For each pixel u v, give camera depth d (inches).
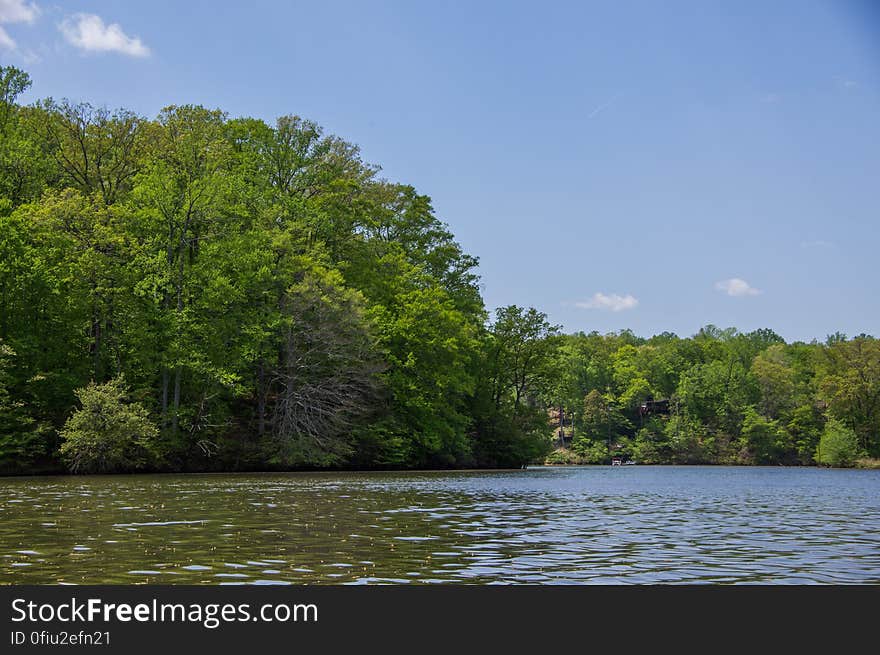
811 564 571.8
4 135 2127.2
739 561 583.5
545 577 516.4
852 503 1238.9
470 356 2923.2
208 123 2220.7
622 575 525.7
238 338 2060.8
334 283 2213.3
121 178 2241.6
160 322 1987.0
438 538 689.6
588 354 6648.6
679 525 839.1
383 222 2854.3
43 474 1806.1
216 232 2119.8
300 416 2148.1
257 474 1927.9
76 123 2198.6
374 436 2378.2
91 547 605.0
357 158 2834.6
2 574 503.5
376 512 920.9
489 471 2677.2
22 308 1863.9
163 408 1983.3
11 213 1924.2
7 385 1781.5
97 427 1758.1
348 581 496.4
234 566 534.0
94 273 1903.3
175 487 1337.4
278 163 2511.1
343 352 2199.8
